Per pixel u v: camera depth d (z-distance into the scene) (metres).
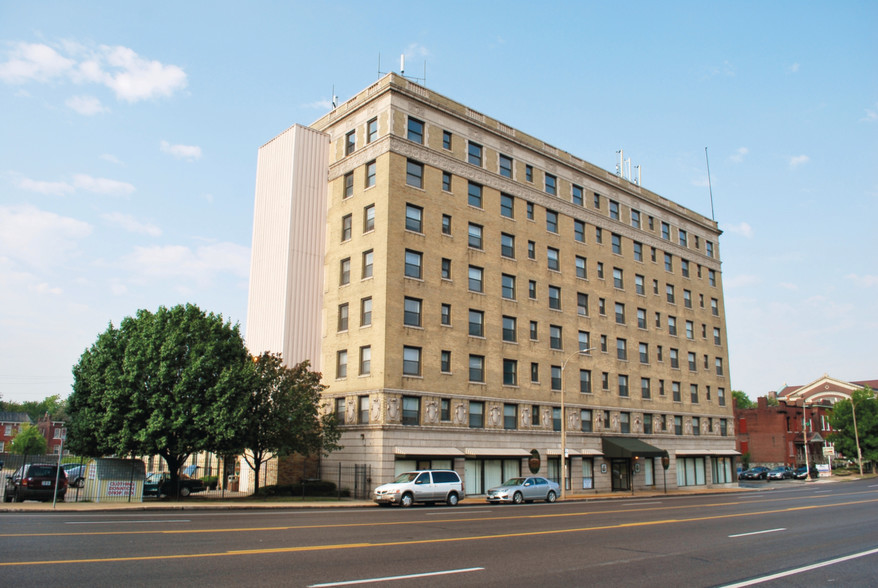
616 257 56.53
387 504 32.56
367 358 40.38
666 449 57.31
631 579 11.73
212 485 44.47
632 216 59.81
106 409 32.59
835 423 93.00
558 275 50.69
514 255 47.84
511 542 16.53
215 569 11.62
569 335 50.50
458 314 43.25
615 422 52.91
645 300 58.62
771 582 11.61
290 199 44.59
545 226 50.66
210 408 32.59
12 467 39.47
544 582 11.27
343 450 40.22
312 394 37.56
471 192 46.03
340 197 45.28
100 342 34.25
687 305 64.00
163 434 32.09
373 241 41.47
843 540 17.83
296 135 45.59
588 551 15.18
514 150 49.66
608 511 28.39
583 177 55.22
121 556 12.74
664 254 62.53
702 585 11.25
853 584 11.48
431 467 39.94
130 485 30.89
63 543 14.40
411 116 43.47
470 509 29.64
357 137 44.88
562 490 40.97
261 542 15.38
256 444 36.09
